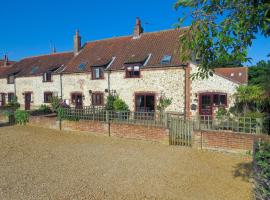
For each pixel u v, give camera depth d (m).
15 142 13.89
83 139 14.78
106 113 15.31
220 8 4.18
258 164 5.14
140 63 22.11
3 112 22.28
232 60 4.30
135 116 14.63
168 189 7.51
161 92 21.06
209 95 19.42
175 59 20.66
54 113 24.16
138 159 10.57
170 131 13.12
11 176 8.45
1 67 39.81
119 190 7.37
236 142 11.07
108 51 26.61
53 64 30.64
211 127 12.10
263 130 11.41
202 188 7.62
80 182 7.95
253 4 3.97
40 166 9.59
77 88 26.58
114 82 23.75
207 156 11.00
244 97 17.03
